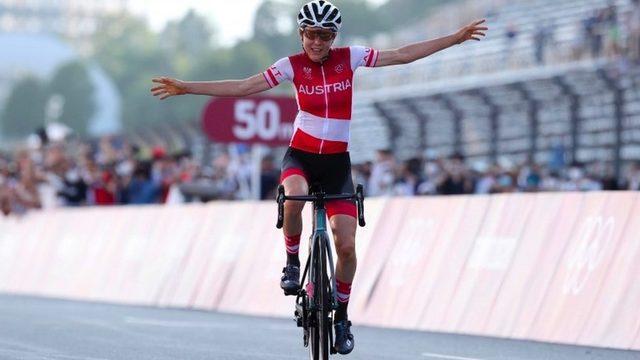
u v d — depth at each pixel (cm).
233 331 3103
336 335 2073
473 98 5634
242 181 5516
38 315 3631
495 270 3045
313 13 1978
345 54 2045
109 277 4709
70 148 8400
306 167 2061
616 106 4828
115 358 2442
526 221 3005
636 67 5016
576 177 4566
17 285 5338
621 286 2692
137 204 5369
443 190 4675
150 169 5400
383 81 8262
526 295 2928
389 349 2638
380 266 3431
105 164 6053
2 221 5569
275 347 2670
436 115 5722
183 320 3506
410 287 3300
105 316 3631
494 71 7094
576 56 6156
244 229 4050
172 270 4356
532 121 5241
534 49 6681
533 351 2583
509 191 4534
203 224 4278
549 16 7844
